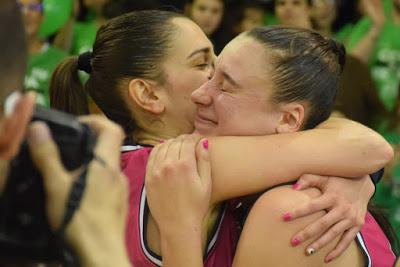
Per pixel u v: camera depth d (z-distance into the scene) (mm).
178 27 1898
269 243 1643
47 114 1094
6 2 1078
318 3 5281
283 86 1704
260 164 1671
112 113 1933
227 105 1727
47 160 1067
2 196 1060
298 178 1689
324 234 1663
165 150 1718
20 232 1062
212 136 1759
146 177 1700
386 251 1824
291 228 1645
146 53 1879
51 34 4586
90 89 1978
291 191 1668
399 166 3766
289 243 1642
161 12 1931
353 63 3484
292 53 1715
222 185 1678
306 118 1745
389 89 5285
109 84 1919
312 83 1726
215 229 1737
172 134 1902
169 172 1666
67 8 4613
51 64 4344
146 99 1888
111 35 1923
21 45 1096
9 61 1077
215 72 1762
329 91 1759
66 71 2037
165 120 1898
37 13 4336
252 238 1655
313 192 1679
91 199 1091
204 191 1663
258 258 1646
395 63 5332
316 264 1672
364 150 1704
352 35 5434
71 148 1086
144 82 1885
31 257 1079
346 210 1679
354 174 1704
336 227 1668
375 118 3703
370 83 3576
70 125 1089
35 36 4375
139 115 1907
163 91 1885
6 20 1077
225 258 1739
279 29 1751
